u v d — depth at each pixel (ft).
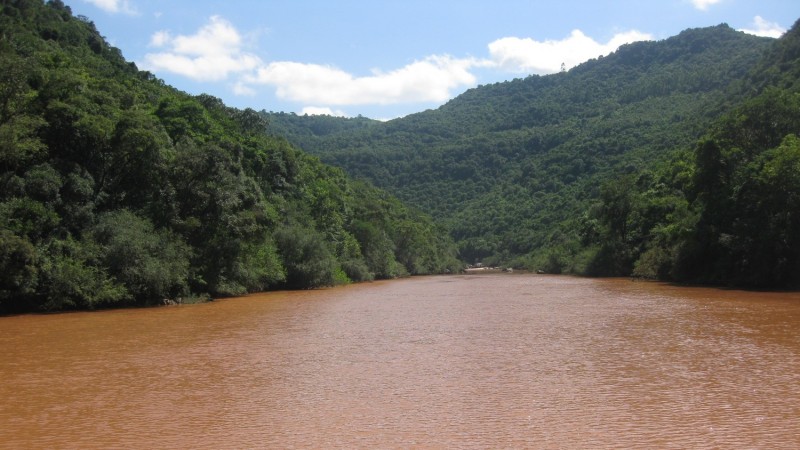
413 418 45.32
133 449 39.40
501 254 528.63
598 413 45.50
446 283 267.18
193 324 108.37
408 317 115.75
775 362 62.80
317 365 67.00
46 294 132.36
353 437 41.09
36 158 141.49
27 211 129.90
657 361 64.75
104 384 58.80
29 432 43.45
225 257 176.76
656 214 269.03
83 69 211.20
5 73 131.75
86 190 143.33
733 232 180.65
